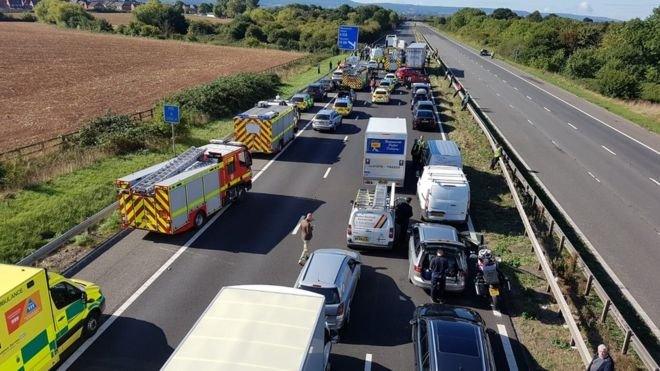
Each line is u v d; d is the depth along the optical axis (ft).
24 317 35.68
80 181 78.38
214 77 203.00
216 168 70.13
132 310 48.11
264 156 102.22
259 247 61.87
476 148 108.78
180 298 50.24
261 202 77.30
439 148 86.12
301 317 32.63
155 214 61.31
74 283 44.09
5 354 33.99
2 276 36.17
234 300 34.35
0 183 72.90
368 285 54.03
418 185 78.18
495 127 132.46
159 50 310.45
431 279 50.37
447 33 590.14
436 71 238.89
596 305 51.16
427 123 122.52
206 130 116.98
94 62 245.24
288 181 87.20
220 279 54.03
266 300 34.42
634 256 62.13
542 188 86.53
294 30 398.62
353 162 98.84
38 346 37.29
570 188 87.30
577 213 75.72
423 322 41.22
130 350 42.57
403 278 55.77
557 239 65.87
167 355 42.09
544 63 278.26
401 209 64.34
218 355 28.96
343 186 84.99
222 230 66.64
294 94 158.71
